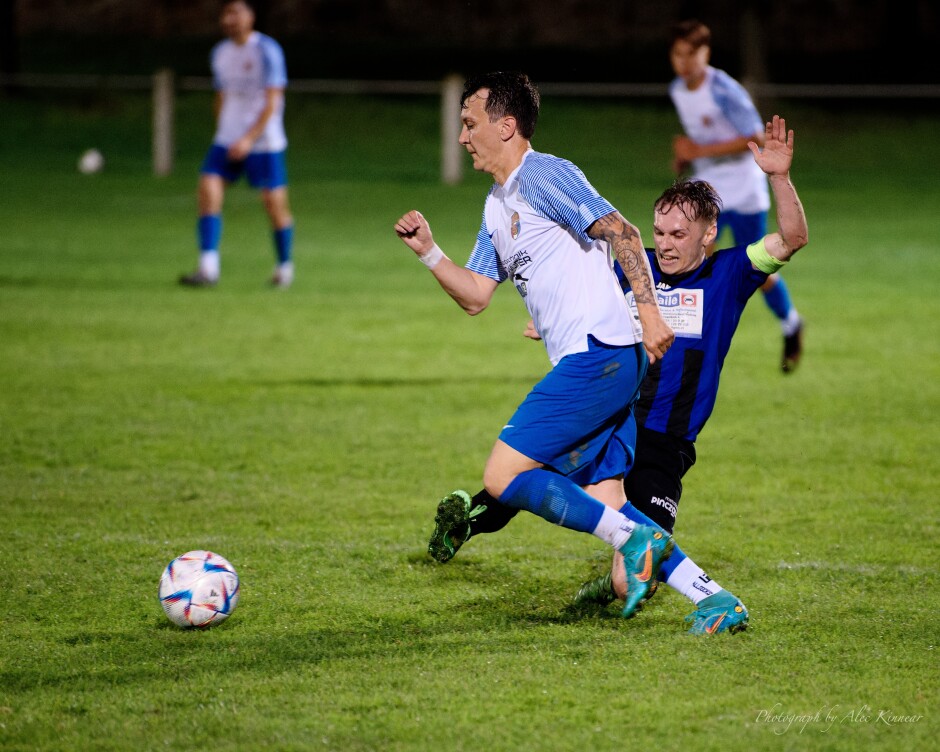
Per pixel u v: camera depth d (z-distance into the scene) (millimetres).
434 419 29812
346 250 59875
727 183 37031
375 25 126500
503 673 15078
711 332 17391
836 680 14891
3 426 28562
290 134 102250
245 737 13430
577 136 100688
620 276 17641
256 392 32406
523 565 19719
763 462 26281
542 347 39000
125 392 32156
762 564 19766
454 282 17562
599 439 16484
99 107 107812
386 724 13703
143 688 14742
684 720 13797
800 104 110375
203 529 21531
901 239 63625
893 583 18812
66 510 22578
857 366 36188
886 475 25297
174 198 78812
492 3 126188
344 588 18562
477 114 16359
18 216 69125
